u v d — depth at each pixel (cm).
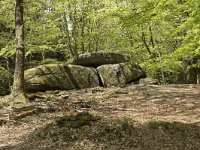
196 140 821
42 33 2405
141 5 1430
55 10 2470
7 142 902
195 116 1058
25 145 863
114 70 2038
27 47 2227
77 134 887
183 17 1725
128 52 2878
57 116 1105
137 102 1361
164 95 1511
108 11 1820
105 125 934
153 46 2794
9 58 2969
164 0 1294
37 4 1855
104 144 820
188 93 1545
